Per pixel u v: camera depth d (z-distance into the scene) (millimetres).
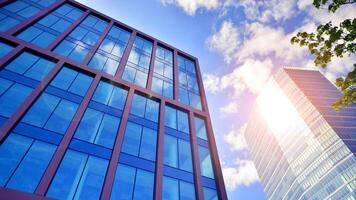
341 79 13055
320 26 12422
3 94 17484
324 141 120688
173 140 24078
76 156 16672
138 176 18547
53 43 24891
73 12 33344
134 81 27984
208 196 20641
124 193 16750
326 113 127375
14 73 19656
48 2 31109
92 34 31344
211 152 25625
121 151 19359
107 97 23547
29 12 27219
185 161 22812
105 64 27453
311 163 126188
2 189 12133
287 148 146375
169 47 40500
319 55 12977
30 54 22438
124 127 21203
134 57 32188
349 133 115625
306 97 139875
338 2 11883
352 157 105188
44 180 13742
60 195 13977
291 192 139750
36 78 20688
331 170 113500
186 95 32250
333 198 109312
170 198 18578
